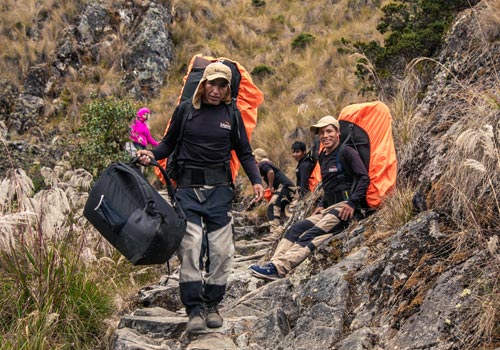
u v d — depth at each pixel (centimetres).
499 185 385
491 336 292
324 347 362
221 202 410
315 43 1778
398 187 529
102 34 1836
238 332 408
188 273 399
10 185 473
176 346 401
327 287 410
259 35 1958
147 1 1938
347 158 529
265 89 1575
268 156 1227
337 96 1362
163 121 1530
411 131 617
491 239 332
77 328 431
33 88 1658
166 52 1808
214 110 415
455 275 338
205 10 2053
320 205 556
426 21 968
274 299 445
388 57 938
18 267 444
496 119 432
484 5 696
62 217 471
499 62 582
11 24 1828
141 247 366
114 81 1708
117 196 379
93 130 1177
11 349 384
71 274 458
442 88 657
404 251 390
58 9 1870
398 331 339
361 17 1880
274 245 691
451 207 408
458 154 429
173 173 420
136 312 465
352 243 474
